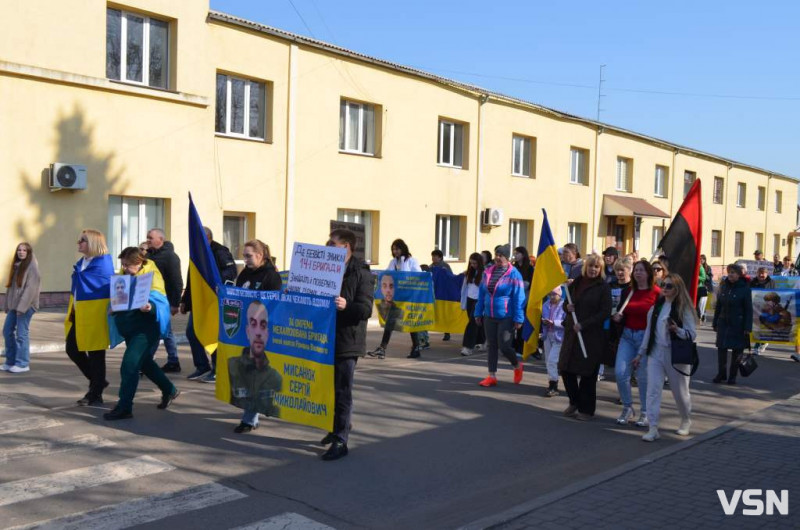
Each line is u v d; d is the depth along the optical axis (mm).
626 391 8383
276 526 5148
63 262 14414
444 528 5230
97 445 6832
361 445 7199
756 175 45938
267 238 17859
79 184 14305
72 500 5508
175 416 7922
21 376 9578
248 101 17594
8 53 13398
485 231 24781
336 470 6410
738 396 10469
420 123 21953
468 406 9008
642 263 8273
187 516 5281
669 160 36125
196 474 6172
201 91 16312
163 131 15750
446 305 13641
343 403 6727
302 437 7328
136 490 5758
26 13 13586
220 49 16609
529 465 6824
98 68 14641
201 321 8109
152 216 16016
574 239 30219
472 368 11812
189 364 11008
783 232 50656
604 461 7039
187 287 9664
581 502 5625
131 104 15195
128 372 7625
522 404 9242
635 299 8336
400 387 9969
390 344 14547
